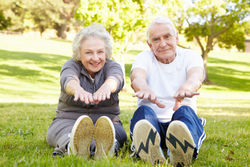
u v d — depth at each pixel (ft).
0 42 147.43
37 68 96.94
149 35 9.15
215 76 112.68
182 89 7.98
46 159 6.97
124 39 57.72
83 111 9.53
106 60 9.68
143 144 7.33
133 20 54.75
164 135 9.05
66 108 9.52
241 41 97.66
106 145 7.80
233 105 41.19
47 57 119.75
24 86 69.36
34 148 9.74
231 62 147.64
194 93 7.58
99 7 52.42
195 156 8.11
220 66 135.13
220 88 90.58
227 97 67.82
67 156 7.20
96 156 7.86
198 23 88.99
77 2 176.24
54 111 22.50
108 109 9.73
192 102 9.27
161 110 9.20
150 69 9.34
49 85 75.31
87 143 7.55
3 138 11.27
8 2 171.12
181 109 7.86
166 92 9.23
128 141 10.58
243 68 134.51
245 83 103.65
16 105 30.48
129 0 54.19
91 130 7.52
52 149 9.39
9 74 85.05
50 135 9.49
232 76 115.85
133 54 144.25
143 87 8.06
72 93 8.16
